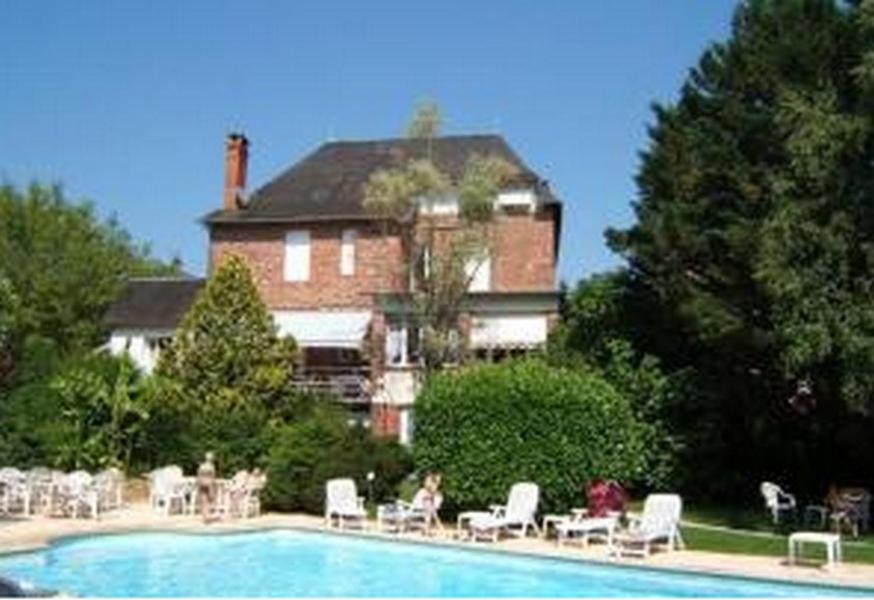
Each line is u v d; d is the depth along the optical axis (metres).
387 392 57.50
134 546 34.47
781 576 27.80
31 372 51.59
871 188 35.88
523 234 59.72
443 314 53.59
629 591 28.72
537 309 57.56
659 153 47.78
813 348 34.72
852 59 39.75
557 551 32.06
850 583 26.84
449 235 53.94
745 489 45.91
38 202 85.06
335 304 61.41
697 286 44.34
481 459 37.81
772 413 44.94
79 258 82.38
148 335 69.00
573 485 37.25
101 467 45.53
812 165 35.06
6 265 79.94
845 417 42.81
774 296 36.16
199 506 40.59
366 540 35.62
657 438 45.75
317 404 51.78
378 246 61.12
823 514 39.09
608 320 49.47
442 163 63.44
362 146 68.00
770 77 43.00
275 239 63.06
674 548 32.81
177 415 47.69
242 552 34.16
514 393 37.81
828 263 35.44
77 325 78.31
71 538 33.31
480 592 28.53
